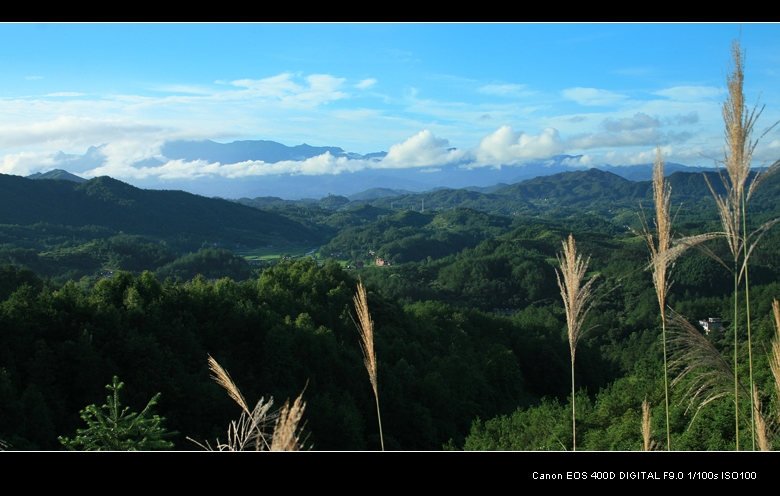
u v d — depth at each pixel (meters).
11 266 49.03
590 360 50.31
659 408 15.42
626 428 15.49
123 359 24.83
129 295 29.89
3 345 23.25
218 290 37.31
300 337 31.27
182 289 34.41
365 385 30.73
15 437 17.05
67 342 24.14
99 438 11.51
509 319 61.66
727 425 12.47
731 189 5.44
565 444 16.92
